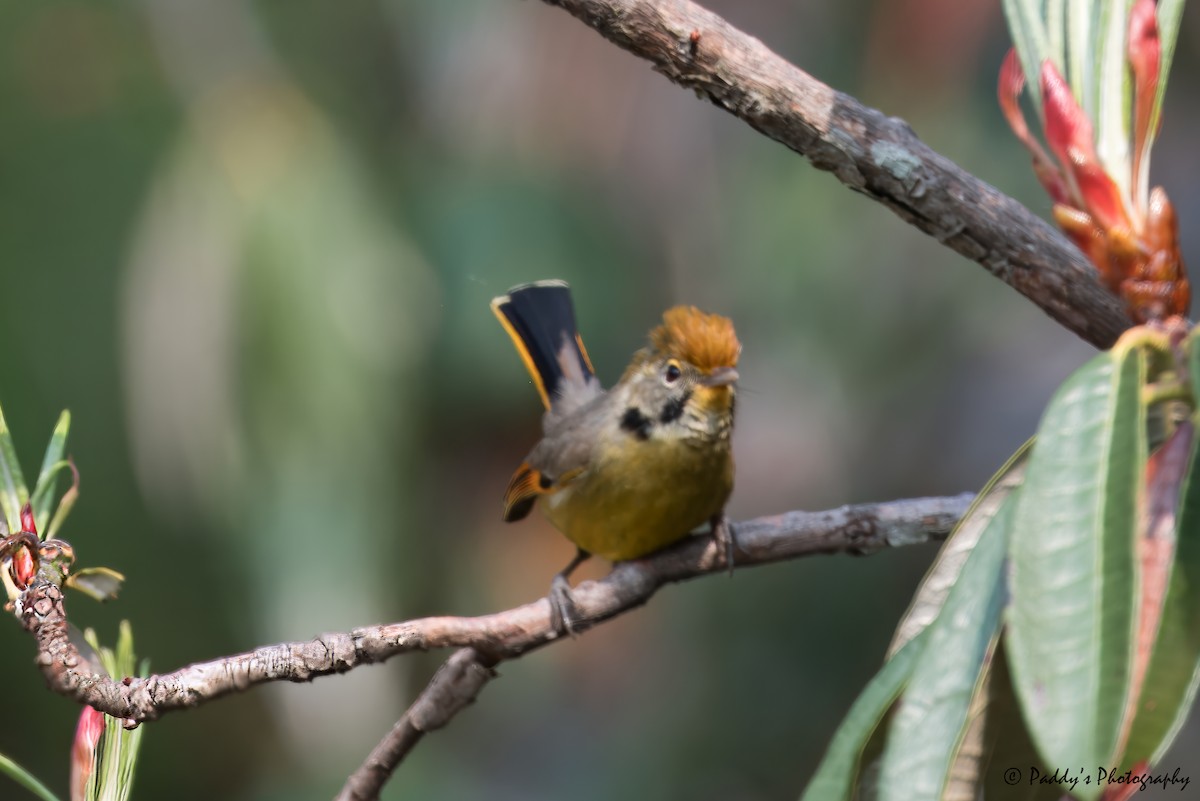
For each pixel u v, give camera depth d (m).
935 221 4.07
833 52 11.57
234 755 13.49
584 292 12.31
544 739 13.99
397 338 10.94
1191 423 2.83
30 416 11.37
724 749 12.53
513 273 12.11
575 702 14.16
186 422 10.32
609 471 7.17
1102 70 3.31
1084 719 2.44
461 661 4.70
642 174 12.39
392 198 11.84
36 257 11.25
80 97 11.27
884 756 3.03
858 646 12.34
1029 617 2.54
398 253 11.23
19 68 11.24
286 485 10.50
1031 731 2.46
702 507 7.18
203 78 11.25
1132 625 2.47
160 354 10.26
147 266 10.34
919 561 12.38
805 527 5.98
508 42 12.18
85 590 3.73
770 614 12.59
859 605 12.38
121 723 3.75
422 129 12.45
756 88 4.04
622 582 5.93
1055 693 2.47
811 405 13.13
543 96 12.20
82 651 3.74
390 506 11.07
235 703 13.38
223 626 12.01
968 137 11.20
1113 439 2.63
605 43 12.12
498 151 12.36
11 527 3.65
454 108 12.41
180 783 13.46
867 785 3.28
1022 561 2.59
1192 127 12.41
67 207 11.23
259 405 10.35
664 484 7.07
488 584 13.50
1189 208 12.40
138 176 11.10
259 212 10.38
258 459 10.45
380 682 12.20
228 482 10.45
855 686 12.31
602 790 13.07
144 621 11.91
